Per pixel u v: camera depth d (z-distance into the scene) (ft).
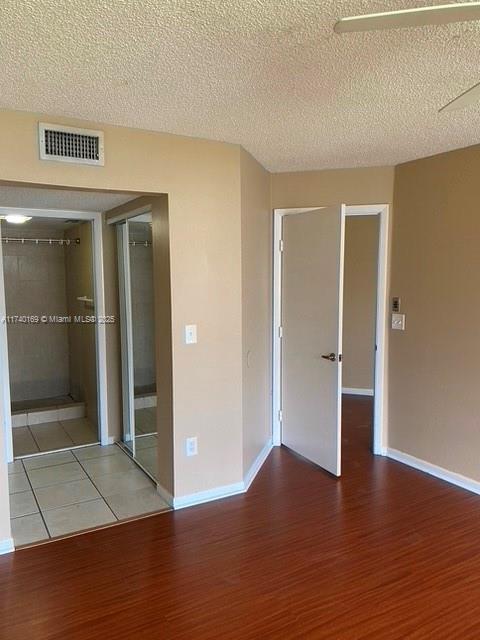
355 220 18.53
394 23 4.08
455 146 10.10
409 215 11.56
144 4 4.58
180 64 5.95
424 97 7.18
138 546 8.48
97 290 13.47
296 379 12.56
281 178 12.48
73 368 17.66
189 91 6.86
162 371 9.94
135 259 12.03
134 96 7.03
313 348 11.76
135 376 12.48
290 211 12.46
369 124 8.49
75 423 15.79
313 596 7.14
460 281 10.49
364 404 17.70
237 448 10.46
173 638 6.34
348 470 11.73
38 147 7.76
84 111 7.66
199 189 9.36
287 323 12.75
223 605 6.96
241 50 5.59
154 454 11.49
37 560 8.07
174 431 9.68
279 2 4.59
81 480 11.30
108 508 9.88
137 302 12.11
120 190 8.57
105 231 13.35
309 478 11.26
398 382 12.21
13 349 17.47
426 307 11.30
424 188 11.12
